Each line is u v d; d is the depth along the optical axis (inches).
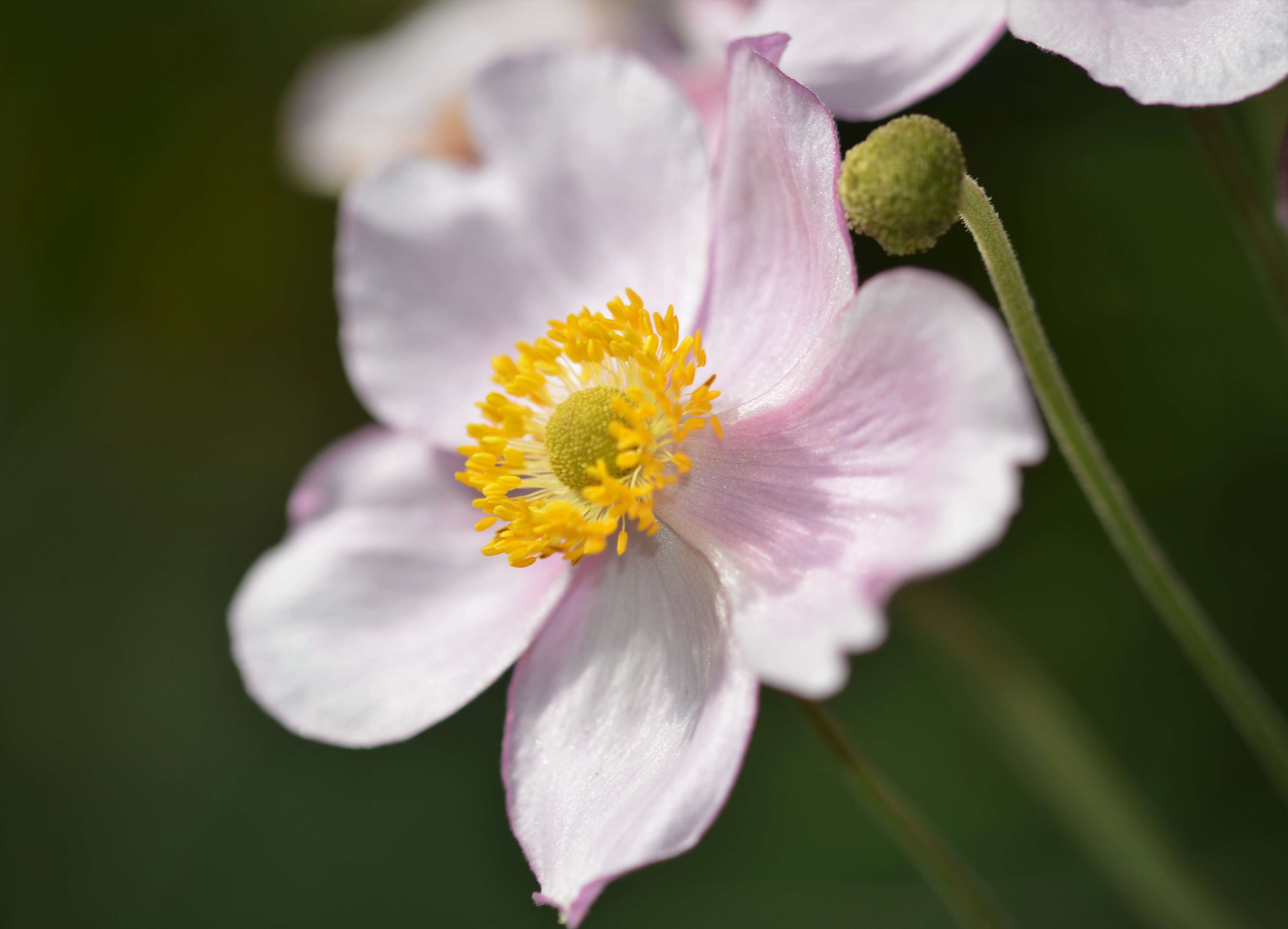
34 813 16.4
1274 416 14.6
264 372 17.3
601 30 14.9
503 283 12.7
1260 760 14.5
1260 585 14.6
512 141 12.6
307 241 17.2
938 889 12.0
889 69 11.9
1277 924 14.4
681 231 12.3
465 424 12.8
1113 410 14.8
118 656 16.8
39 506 17.2
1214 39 11.4
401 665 12.4
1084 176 14.8
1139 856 13.1
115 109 17.1
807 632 11.2
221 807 16.2
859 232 11.2
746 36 12.1
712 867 15.2
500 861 15.5
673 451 11.8
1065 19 11.6
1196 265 14.7
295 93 16.1
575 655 11.9
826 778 15.1
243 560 16.9
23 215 17.1
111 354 17.3
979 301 11.0
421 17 15.9
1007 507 10.9
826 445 11.5
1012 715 13.3
